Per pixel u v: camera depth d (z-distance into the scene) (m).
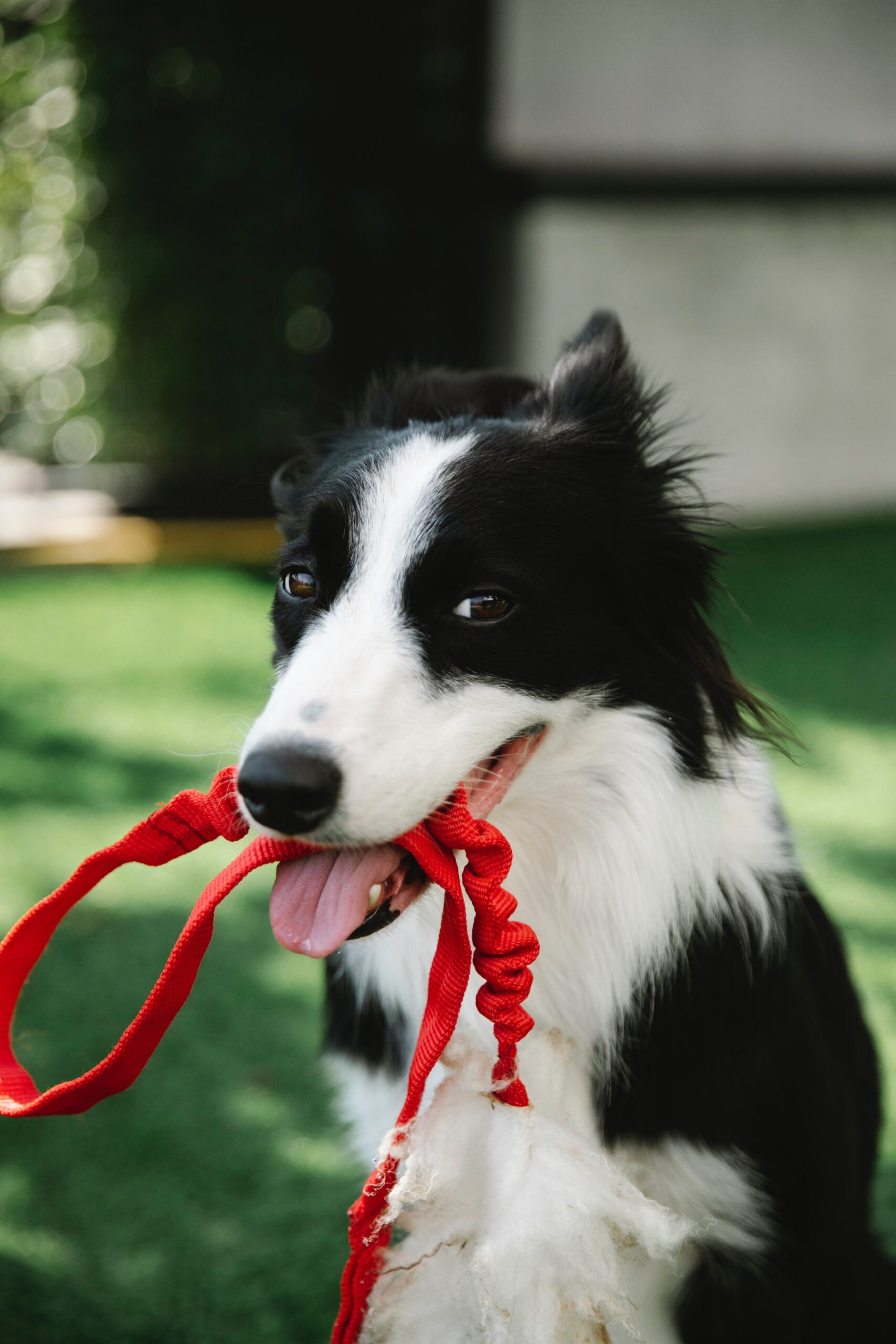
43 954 3.57
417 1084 1.59
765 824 2.22
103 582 7.27
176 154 7.82
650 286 8.50
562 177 8.05
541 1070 1.99
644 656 2.11
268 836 1.66
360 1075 2.27
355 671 1.77
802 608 6.93
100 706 5.44
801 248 8.92
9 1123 2.95
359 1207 1.59
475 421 2.19
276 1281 2.52
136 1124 2.95
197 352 8.12
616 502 2.14
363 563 1.93
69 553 7.52
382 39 7.84
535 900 2.10
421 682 1.82
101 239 7.95
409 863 1.77
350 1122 2.46
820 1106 2.15
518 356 8.25
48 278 8.16
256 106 7.81
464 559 1.90
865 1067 2.46
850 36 9.11
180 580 7.33
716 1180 2.03
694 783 2.09
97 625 6.52
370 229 8.05
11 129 7.85
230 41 7.66
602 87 8.38
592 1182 1.62
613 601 2.10
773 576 7.59
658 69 8.54
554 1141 1.65
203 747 5.00
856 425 9.44
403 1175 1.62
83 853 4.11
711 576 2.23
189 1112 2.99
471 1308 1.70
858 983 3.32
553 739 2.02
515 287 8.17
